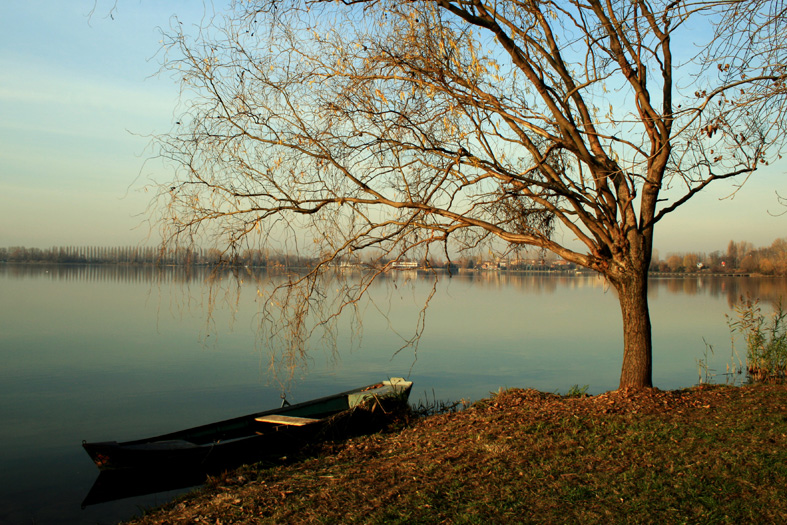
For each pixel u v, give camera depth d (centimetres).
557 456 631
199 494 634
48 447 994
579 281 8556
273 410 1036
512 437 718
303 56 819
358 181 825
